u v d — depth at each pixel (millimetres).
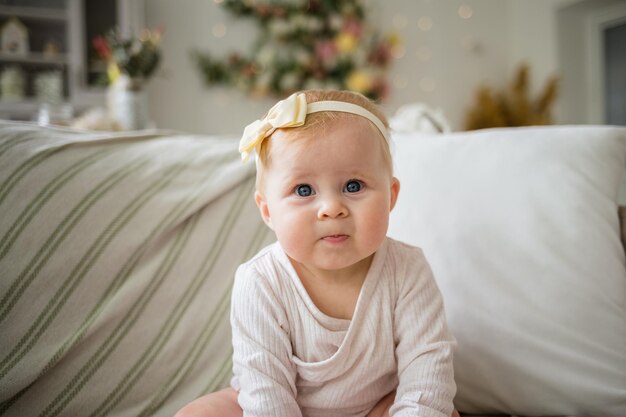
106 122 1897
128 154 950
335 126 638
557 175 871
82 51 3090
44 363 735
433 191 927
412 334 681
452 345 683
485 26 4246
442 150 980
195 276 868
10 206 802
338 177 626
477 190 900
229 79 3559
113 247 826
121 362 787
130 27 2891
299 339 690
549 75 3887
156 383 796
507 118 3869
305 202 630
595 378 734
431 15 4094
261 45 3641
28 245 785
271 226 698
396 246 754
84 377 765
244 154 686
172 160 965
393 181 726
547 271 808
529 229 840
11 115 2951
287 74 3600
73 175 860
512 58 4305
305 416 714
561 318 776
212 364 834
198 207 906
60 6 3123
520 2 4168
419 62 4082
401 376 674
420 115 1370
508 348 783
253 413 643
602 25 3814
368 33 3891
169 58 3459
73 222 818
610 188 860
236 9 3543
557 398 750
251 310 692
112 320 793
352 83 3705
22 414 729
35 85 3084
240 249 915
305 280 712
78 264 801
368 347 683
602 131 912
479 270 836
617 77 3738
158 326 820
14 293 758
